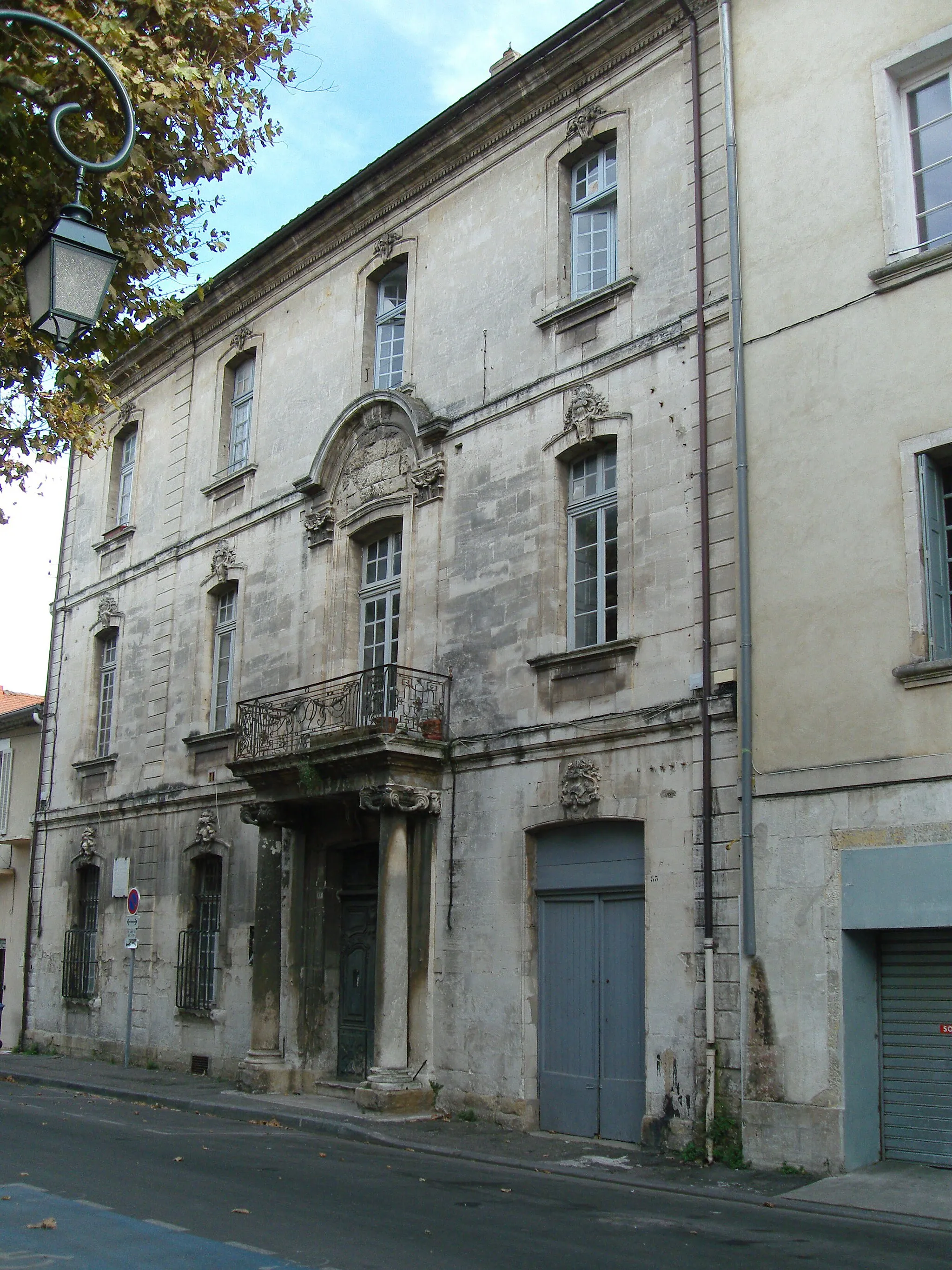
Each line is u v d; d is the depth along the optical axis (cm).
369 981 1720
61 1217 830
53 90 1058
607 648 1415
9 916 2688
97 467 2678
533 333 1622
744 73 1391
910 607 1139
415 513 1745
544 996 1452
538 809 1474
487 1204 956
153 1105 1683
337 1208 902
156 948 2134
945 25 1218
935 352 1164
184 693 2195
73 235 859
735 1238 853
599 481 1519
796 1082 1146
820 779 1177
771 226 1328
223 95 1130
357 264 1995
